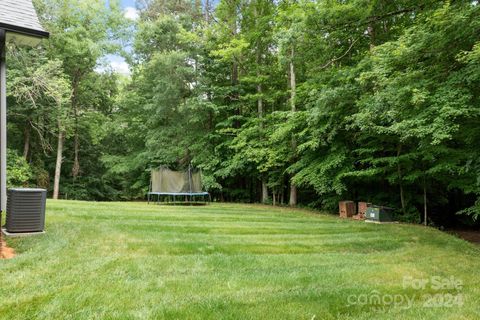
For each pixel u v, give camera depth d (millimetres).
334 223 8984
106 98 21828
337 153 11453
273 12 14812
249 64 16828
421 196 11617
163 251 5078
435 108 5836
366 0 8117
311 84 12602
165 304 2977
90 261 4156
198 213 9586
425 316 2975
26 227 5184
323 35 9102
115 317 2643
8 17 4703
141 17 19453
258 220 8867
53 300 2895
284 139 13805
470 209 8961
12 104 15523
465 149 8789
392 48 6523
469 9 5500
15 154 14914
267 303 3102
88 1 17734
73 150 21453
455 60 5914
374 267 4664
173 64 15594
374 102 7484
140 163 18750
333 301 3229
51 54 16734
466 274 4547
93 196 22141
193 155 17047
